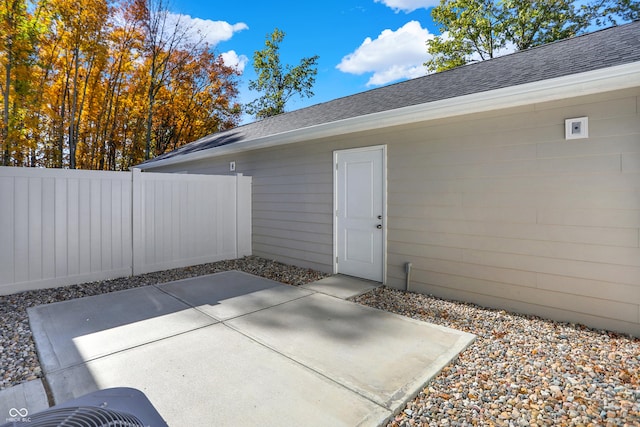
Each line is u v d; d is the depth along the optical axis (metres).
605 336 3.18
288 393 2.28
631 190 3.14
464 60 17.23
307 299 4.39
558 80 3.07
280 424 1.97
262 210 7.13
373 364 2.68
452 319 3.70
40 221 4.70
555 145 3.52
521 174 3.75
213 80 18.12
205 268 6.18
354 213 5.44
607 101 3.21
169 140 18.03
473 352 2.92
